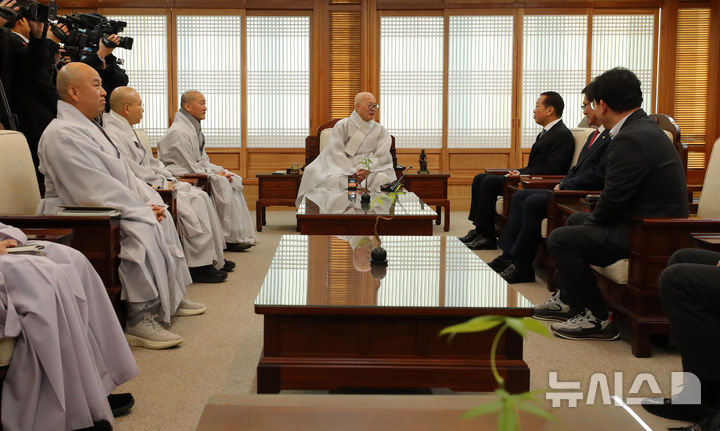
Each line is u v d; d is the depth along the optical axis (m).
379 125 5.60
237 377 2.36
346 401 1.26
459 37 7.50
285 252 2.68
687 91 7.58
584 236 2.77
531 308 1.84
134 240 2.69
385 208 3.78
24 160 2.84
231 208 4.85
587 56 7.52
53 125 2.78
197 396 2.17
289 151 7.63
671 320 2.01
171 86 7.49
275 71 7.54
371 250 2.61
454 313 1.85
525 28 7.49
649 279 2.58
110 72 4.59
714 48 7.50
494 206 5.05
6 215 2.52
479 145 7.63
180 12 7.40
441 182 5.91
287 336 1.90
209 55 7.48
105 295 2.06
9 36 3.51
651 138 2.65
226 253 4.87
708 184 3.04
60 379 1.70
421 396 1.27
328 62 7.52
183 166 4.96
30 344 1.69
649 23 7.52
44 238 2.17
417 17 7.47
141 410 2.05
